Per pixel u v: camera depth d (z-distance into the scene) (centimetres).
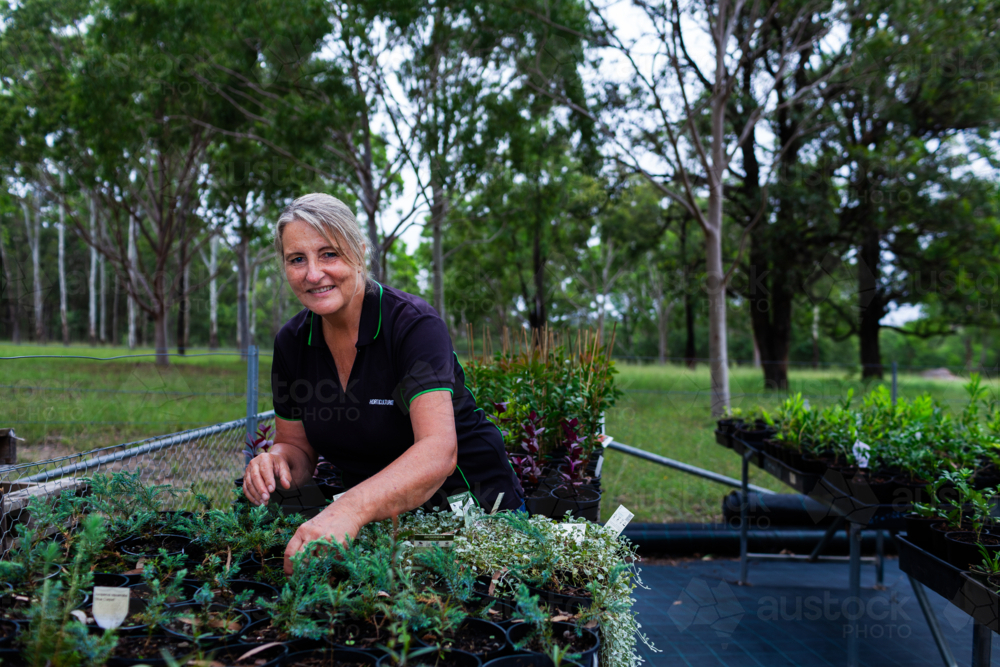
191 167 1811
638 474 582
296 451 159
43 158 1680
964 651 270
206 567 113
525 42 1151
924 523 199
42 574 106
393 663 86
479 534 125
